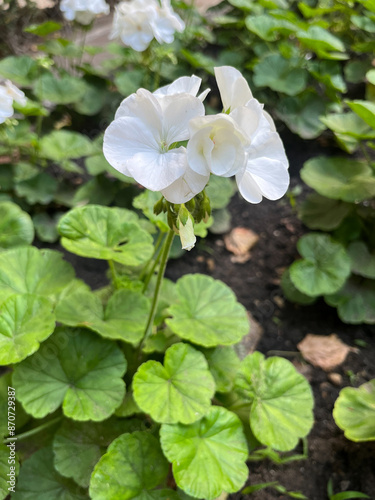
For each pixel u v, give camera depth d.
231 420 0.23
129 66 0.57
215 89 0.56
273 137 0.17
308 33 0.48
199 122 0.14
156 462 0.21
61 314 0.24
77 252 0.24
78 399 0.22
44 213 0.41
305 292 0.33
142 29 0.35
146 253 0.25
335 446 0.28
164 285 0.31
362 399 0.27
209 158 0.15
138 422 0.24
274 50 0.56
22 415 0.24
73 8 0.44
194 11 0.62
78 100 0.48
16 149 0.47
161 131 0.16
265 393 0.24
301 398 0.24
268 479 0.26
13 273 0.25
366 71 0.55
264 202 0.46
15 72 0.47
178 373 0.23
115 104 0.51
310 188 0.47
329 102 0.52
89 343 0.24
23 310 0.22
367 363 0.33
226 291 0.28
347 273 0.34
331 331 0.35
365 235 0.39
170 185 0.15
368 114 0.30
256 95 0.52
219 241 0.42
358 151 0.50
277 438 0.22
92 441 0.23
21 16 0.61
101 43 0.69
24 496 0.21
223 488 0.20
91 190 0.41
